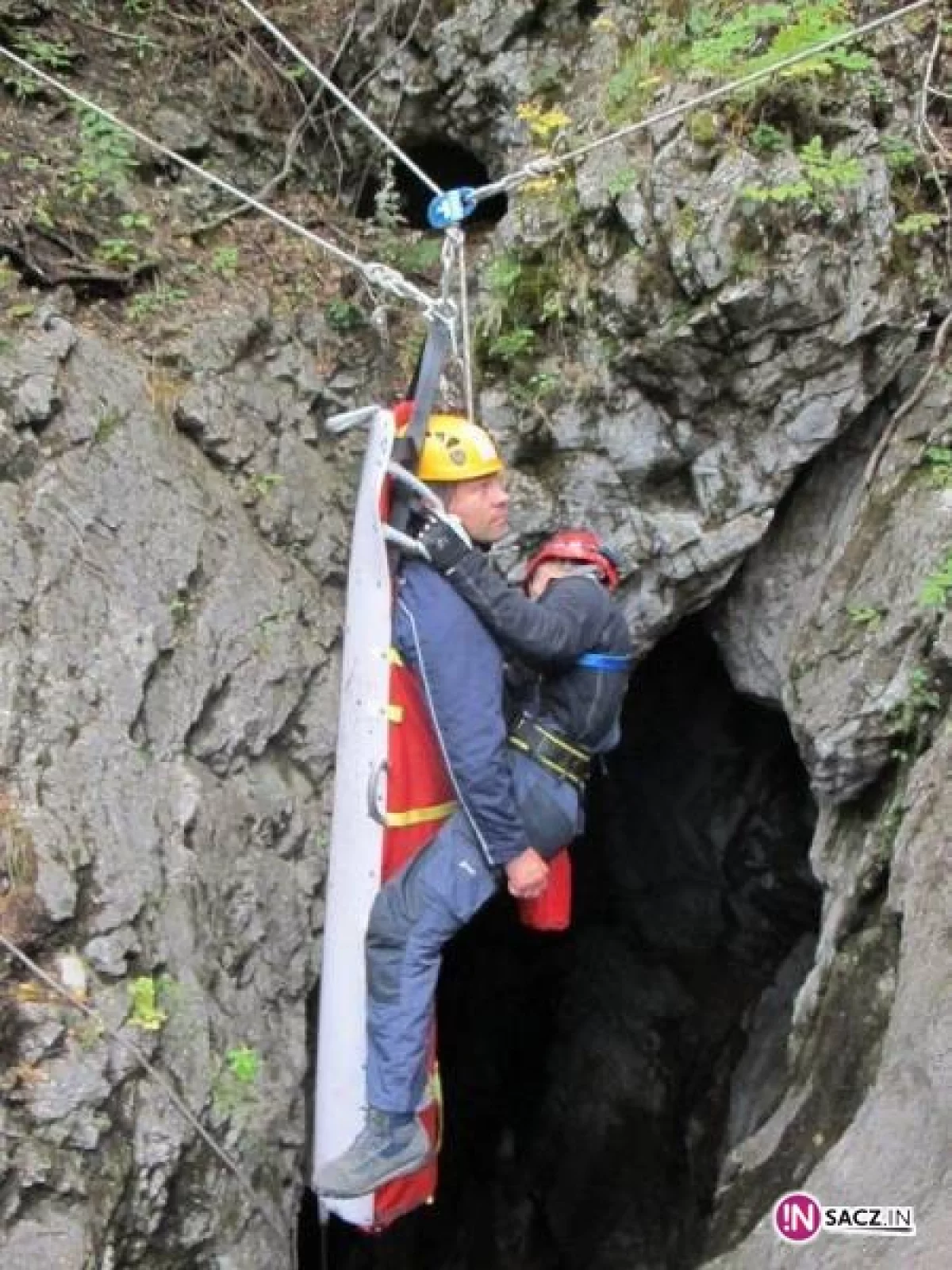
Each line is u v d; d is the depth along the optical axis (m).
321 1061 3.82
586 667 3.67
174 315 5.42
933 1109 3.65
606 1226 8.05
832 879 4.92
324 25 6.51
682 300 5.01
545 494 5.38
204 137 6.09
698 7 5.26
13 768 4.11
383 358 5.82
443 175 6.50
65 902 3.94
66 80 5.86
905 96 5.08
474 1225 8.44
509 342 5.38
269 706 4.87
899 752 4.68
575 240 5.27
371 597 3.53
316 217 6.15
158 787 4.39
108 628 4.51
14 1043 3.78
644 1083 8.15
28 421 4.68
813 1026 4.64
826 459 5.43
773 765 7.11
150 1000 4.01
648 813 7.80
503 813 3.53
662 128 5.05
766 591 5.55
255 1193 4.13
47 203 5.38
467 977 8.69
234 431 5.27
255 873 4.63
